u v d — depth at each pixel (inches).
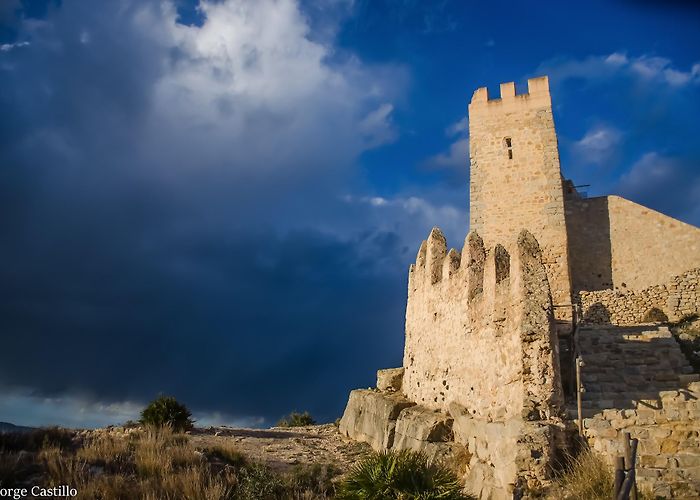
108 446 651.5
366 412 958.4
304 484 642.2
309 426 1175.0
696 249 1111.6
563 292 1114.7
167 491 544.7
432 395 834.8
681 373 667.4
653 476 469.4
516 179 1201.4
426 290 914.7
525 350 582.6
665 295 1043.9
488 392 656.4
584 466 486.0
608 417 550.0
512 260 647.8
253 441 884.0
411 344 964.0
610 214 1208.8
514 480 501.7
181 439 749.9
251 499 580.1
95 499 523.5
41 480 546.3
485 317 690.2
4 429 719.7
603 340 747.4
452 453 650.8
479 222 1197.7
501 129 1241.4
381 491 477.4
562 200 1163.3
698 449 498.9
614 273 1179.9
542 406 555.2
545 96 1236.5
